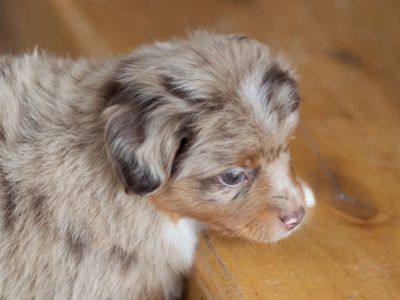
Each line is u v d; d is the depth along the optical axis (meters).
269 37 0.77
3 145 0.62
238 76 0.58
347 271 0.61
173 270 0.64
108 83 0.60
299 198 0.61
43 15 0.81
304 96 0.72
